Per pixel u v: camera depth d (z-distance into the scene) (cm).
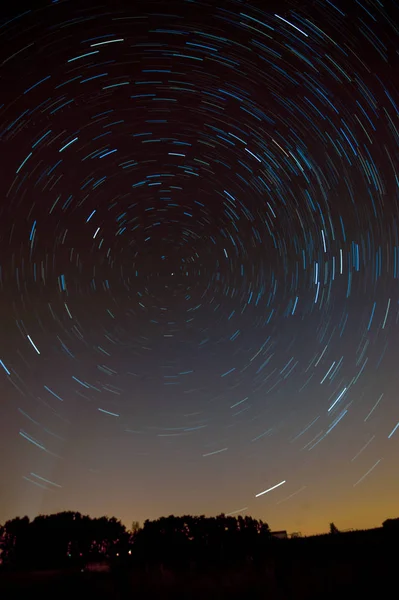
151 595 498
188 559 816
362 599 396
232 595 467
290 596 437
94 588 549
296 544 847
